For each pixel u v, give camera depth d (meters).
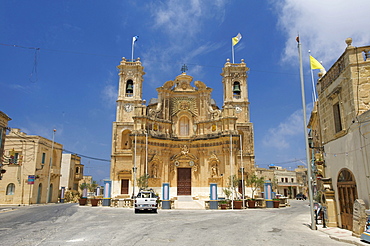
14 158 44.22
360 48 15.63
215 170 47.47
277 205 39.75
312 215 17.69
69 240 12.67
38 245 11.53
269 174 76.38
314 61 22.33
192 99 52.69
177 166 49.56
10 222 19.22
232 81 55.66
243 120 54.12
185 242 12.61
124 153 51.44
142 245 11.83
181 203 41.59
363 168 14.38
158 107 51.22
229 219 22.80
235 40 57.28
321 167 20.30
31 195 46.19
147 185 41.88
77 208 34.09
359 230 13.64
